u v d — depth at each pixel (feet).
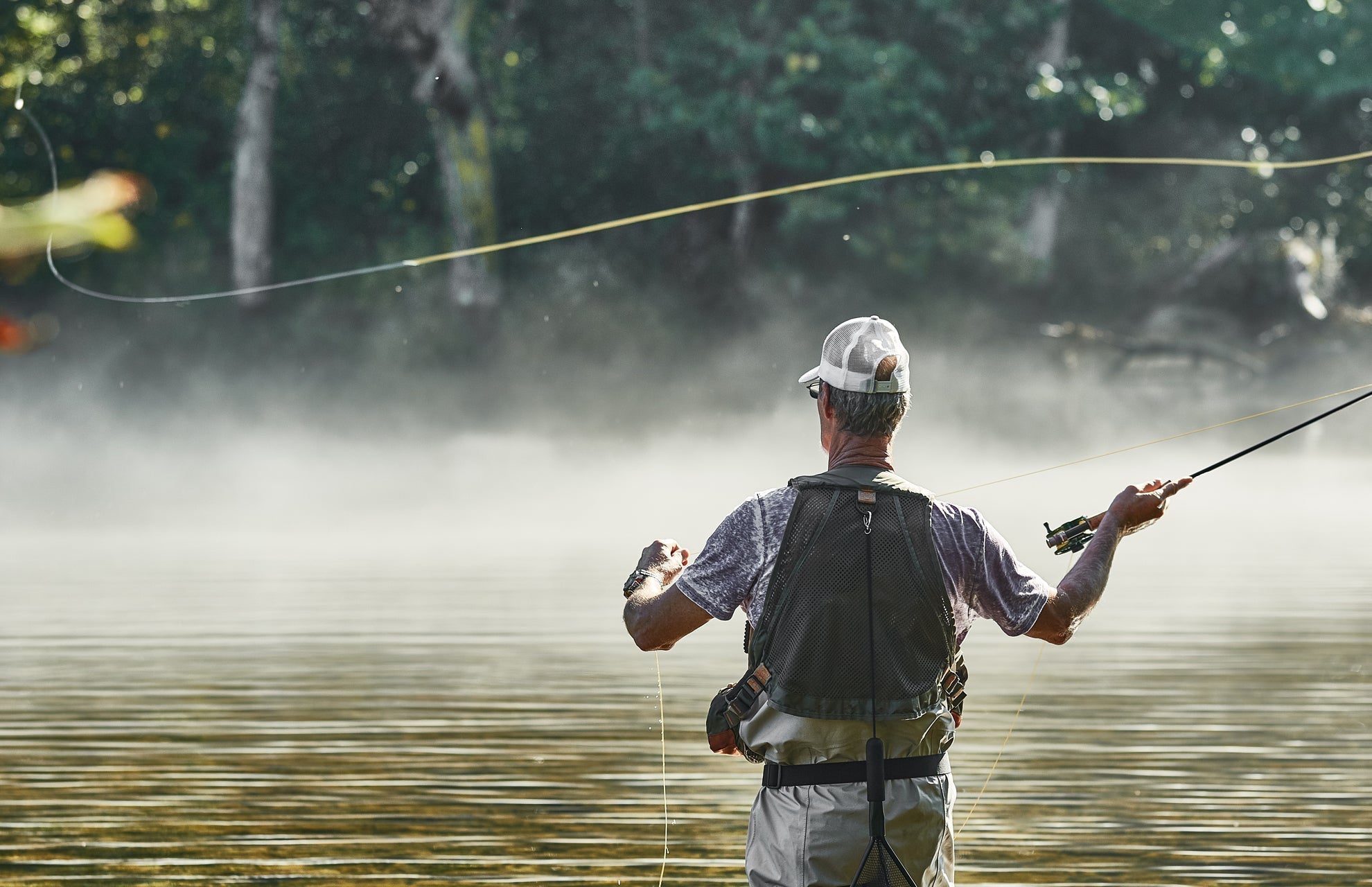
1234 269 153.07
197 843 25.55
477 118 145.07
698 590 14.69
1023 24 152.46
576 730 33.94
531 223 170.60
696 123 146.51
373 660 42.22
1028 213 165.99
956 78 153.99
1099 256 172.86
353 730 33.99
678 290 160.04
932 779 14.69
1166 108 178.81
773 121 142.10
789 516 14.57
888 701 14.38
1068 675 39.58
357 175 173.99
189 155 168.76
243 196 153.79
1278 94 175.42
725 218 161.99
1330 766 30.37
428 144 173.27
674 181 164.45
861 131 142.82
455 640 45.32
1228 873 23.97
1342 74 164.45
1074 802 28.04
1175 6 164.25
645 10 162.71
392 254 161.17
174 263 155.94
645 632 14.99
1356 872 23.97
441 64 142.20
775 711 14.56
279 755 31.76
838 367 14.94
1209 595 54.44
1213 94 179.11
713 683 39.17
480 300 148.66
